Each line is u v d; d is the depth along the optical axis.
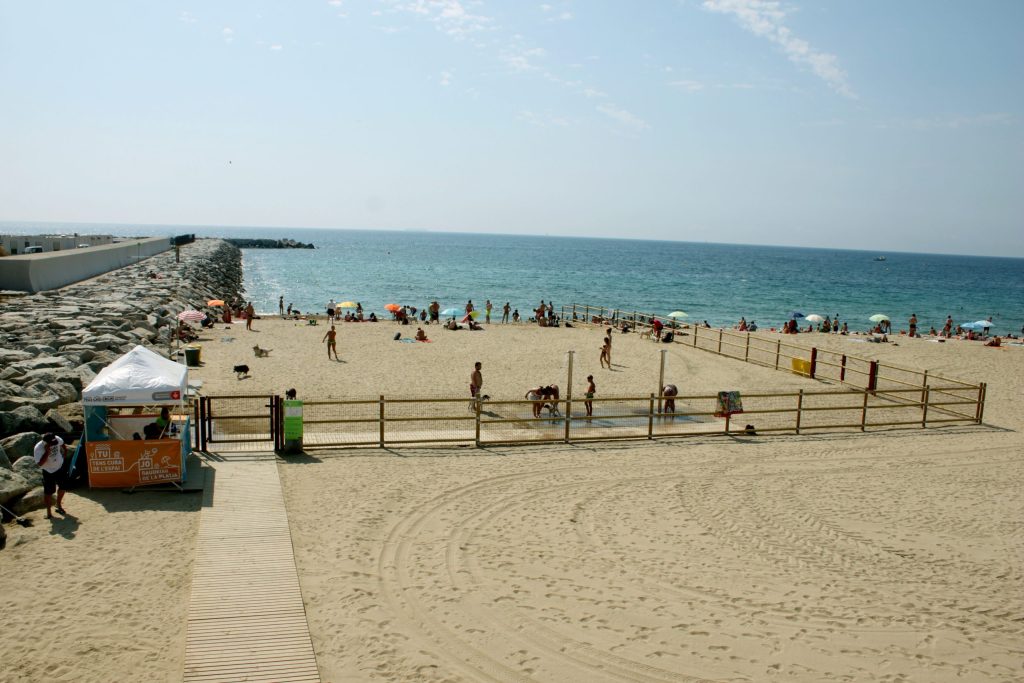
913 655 7.39
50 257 35.53
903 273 159.88
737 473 13.44
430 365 24.38
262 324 34.91
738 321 57.38
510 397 19.67
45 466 9.66
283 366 23.19
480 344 30.02
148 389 11.14
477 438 14.73
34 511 10.06
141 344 23.52
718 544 10.09
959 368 27.44
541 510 11.15
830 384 23.05
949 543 10.37
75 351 19.70
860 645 7.55
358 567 8.92
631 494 12.05
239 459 12.98
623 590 8.62
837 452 15.12
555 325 38.22
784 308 68.94
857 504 11.88
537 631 7.64
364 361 24.77
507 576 8.88
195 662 6.73
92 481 10.98
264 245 165.38
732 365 26.16
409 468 13.00
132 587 8.11
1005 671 7.16
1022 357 31.00
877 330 42.09
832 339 35.75
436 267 116.06
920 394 21.84
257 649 7.00
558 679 6.80
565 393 20.45
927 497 12.31
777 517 11.20
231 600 7.89
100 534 9.44
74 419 13.15
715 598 8.49
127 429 12.51
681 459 14.26
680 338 33.12
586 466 13.57
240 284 69.44
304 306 55.09
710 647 7.43
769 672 7.01
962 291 105.75
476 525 10.45
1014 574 9.41
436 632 7.54
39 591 7.91
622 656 7.21
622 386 21.94
